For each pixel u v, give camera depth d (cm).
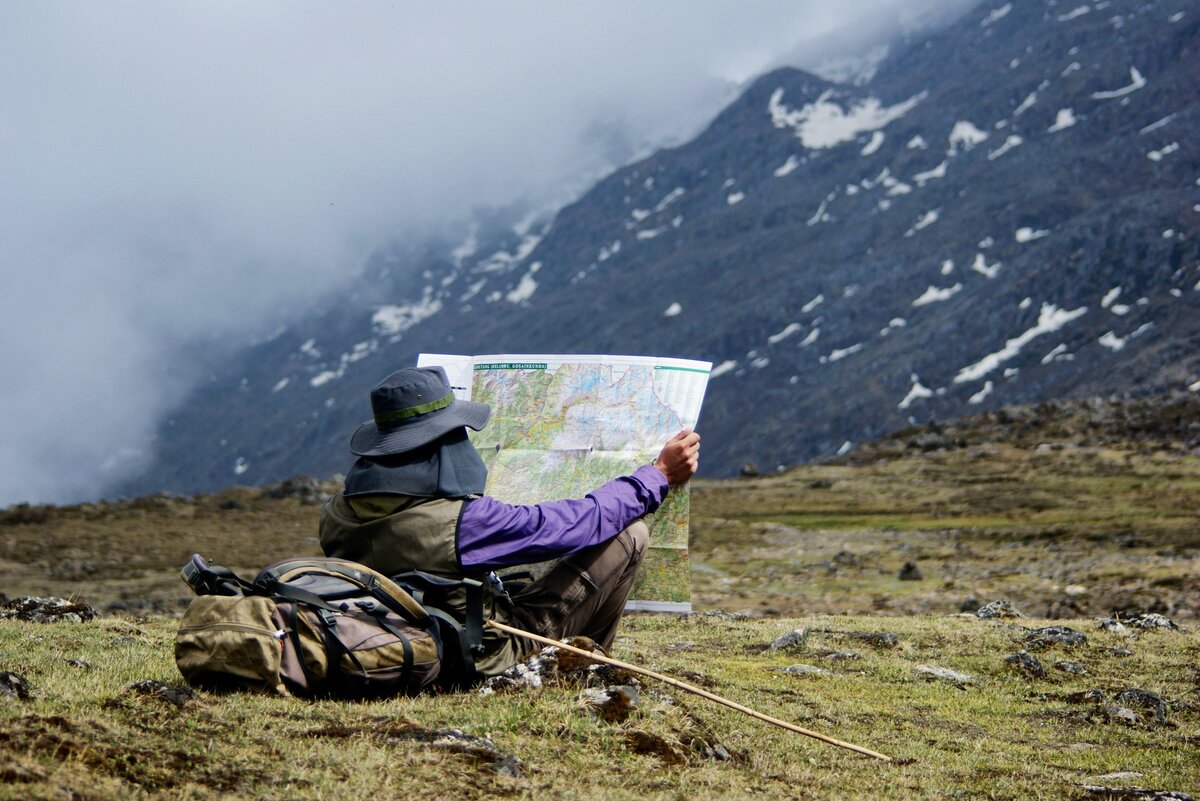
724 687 972
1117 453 7962
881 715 948
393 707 641
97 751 497
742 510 6994
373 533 664
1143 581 3359
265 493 6538
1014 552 4803
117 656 925
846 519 6438
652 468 714
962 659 1258
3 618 1289
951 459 8406
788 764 696
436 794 522
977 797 668
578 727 638
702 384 745
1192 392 9556
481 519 657
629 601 739
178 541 4841
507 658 698
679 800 564
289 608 643
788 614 3061
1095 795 679
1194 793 721
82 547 4597
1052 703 1046
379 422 676
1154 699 1021
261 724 588
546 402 743
